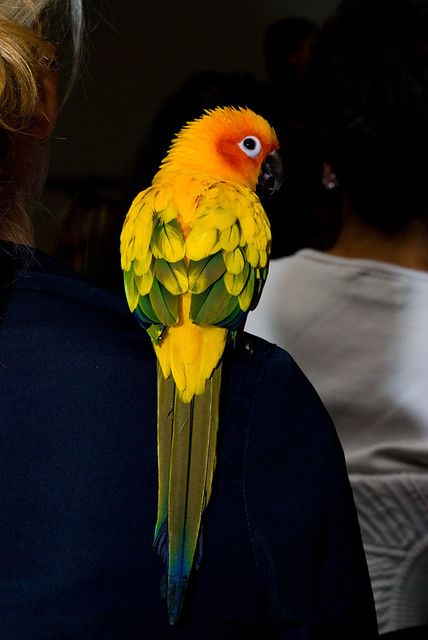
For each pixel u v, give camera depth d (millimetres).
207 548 1161
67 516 1146
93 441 1175
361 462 2004
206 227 1431
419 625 1981
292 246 3189
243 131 1725
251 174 1744
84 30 2033
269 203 3123
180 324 1320
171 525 1145
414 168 2018
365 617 1298
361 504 1988
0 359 1212
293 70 3641
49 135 1342
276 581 1186
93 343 1229
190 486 1165
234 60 5320
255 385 1254
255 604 1183
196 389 1226
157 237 1420
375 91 2023
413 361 2025
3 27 1193
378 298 2037
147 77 5141
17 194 1310
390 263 2074
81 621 1126
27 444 1172
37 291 1268
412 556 1978
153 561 1150
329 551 1240
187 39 5238
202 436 1197
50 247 3375
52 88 1324
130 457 1177
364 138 2035
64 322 1240
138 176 2918
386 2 2066
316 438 1256
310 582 1215
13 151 1264
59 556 1136
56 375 1203
